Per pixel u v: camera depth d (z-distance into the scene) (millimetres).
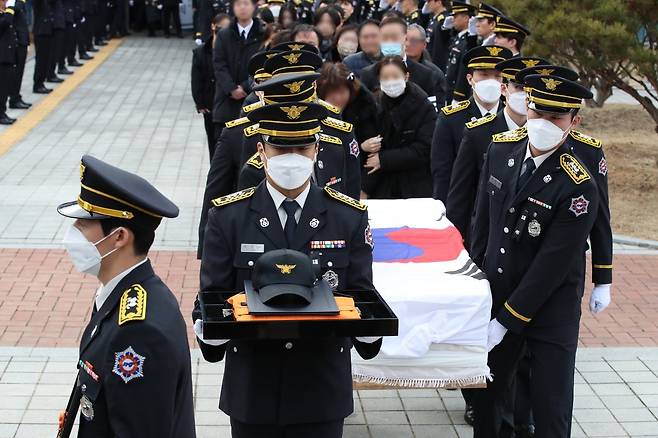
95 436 2904
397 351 4379
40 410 5387
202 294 3744
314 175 5156
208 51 11008
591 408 5715
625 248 8852
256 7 13539
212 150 11484
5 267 7711
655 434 5418
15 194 9922
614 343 6688
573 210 4449
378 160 6797
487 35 9602
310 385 3688
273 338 3391
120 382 2820
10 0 13742
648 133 14008
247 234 3783
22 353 6102
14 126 13586
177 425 2984
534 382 4676
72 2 19484
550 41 10078
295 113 3592
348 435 5285
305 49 5793
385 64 6707
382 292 4383
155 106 15625
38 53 16312
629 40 9547
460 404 5707
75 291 7258
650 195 10602
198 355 6172
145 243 2982
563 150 4555
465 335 4438
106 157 11867
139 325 2826
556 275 4480
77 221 2967
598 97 14703
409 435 5309
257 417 3693
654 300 7516
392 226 5156
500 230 4691
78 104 15609
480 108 6184
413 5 14242
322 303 3451
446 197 6289
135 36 25516
